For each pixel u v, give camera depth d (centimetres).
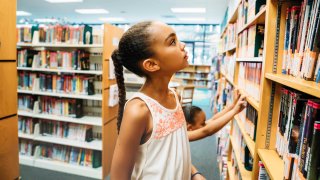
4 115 185
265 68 121
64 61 340
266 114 126
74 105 345
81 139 350
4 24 179
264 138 127
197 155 425
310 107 73
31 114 359
